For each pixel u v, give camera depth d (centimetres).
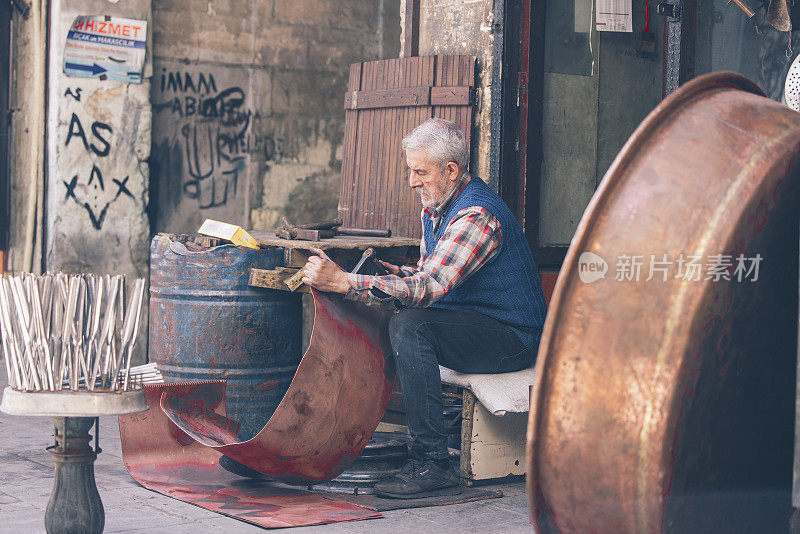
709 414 260
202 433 412
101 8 696
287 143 801
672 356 248
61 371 297
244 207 783
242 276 475
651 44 576
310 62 808
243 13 773
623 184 262
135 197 716
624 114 572
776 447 285
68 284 299
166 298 482
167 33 741
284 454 387
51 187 696
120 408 296
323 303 394
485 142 527
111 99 704
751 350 266
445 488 412
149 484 418
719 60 560
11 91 748
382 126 572
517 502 405
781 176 256
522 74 527
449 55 539
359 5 831
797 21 512
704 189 254
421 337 404
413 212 544
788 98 426
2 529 345
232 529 358
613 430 253
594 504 259
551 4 537
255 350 479
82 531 306
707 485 266
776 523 291
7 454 464
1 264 753
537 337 430
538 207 538
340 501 402
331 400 393
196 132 757
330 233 508
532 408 261
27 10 723
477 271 421
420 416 407
